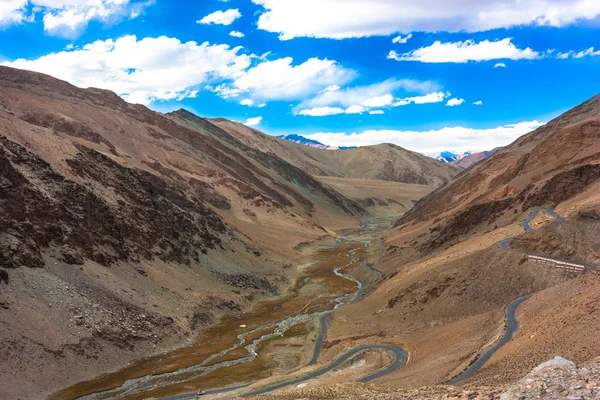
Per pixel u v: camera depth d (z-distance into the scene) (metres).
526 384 19.92
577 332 30.84
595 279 41.03
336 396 35.72
